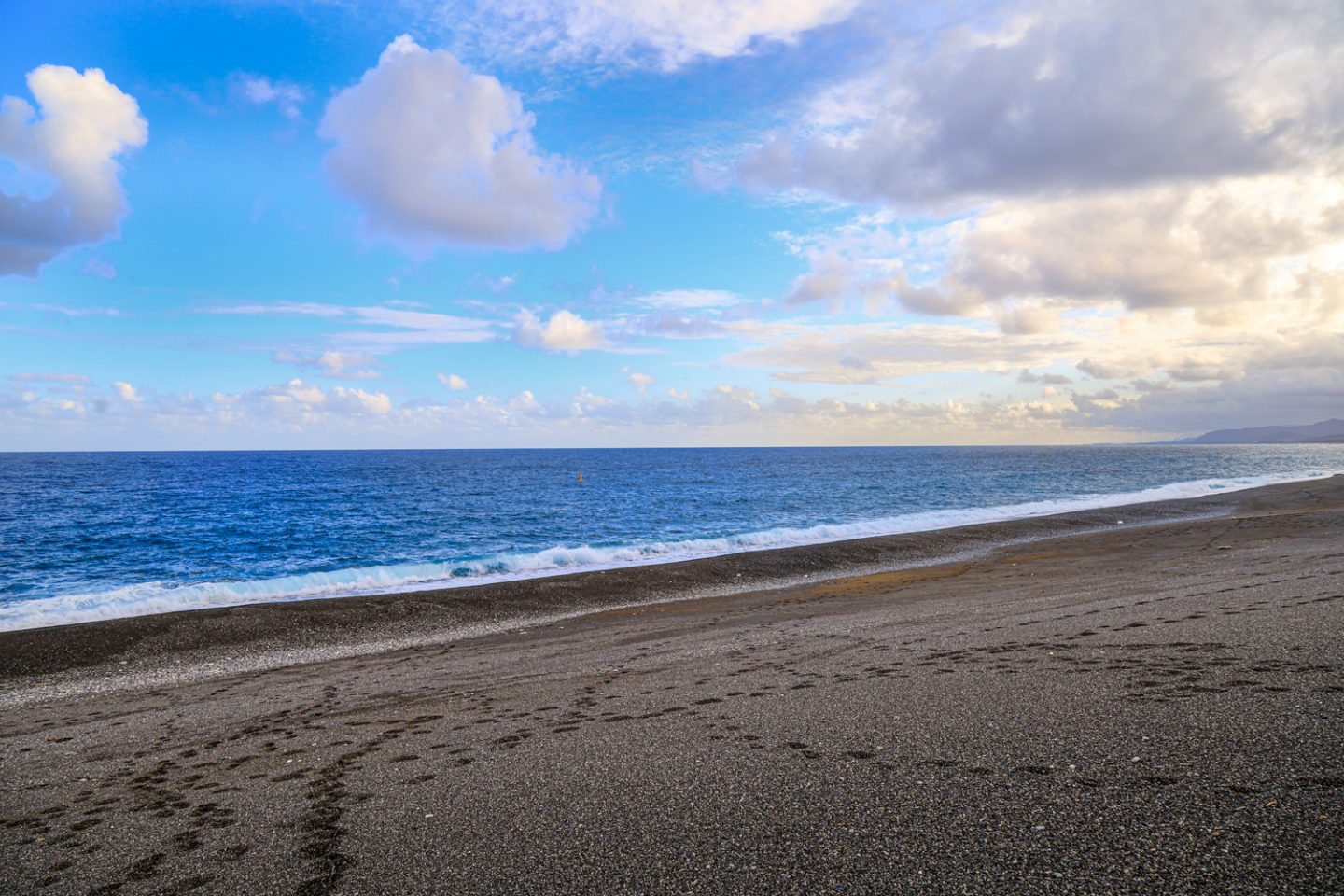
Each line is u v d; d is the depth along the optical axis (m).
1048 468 100.06
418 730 7.01
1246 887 3.01
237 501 48.84
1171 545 21.11
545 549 27.20
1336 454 183.62
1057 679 6.83
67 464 115.62
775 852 3.70
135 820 5.05
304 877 3.87
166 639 13.08
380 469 102.75
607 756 5.61
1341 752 4.35
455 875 3.73
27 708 9.61
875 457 168.00
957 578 17.47
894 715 6.08
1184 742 4.77
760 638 11.01
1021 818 3.86
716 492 57.69
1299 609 9.23
